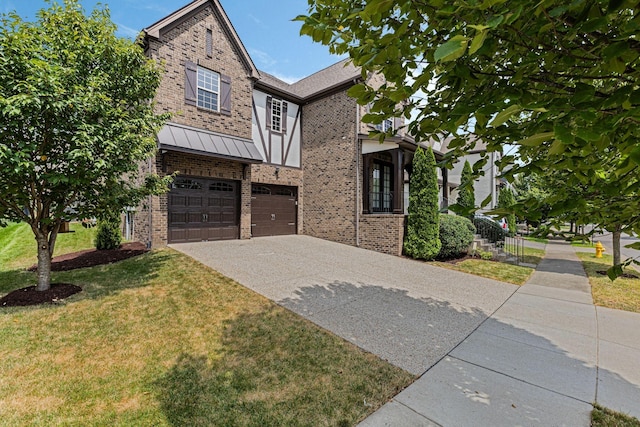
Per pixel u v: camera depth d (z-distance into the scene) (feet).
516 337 14.10
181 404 9.07
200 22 33.17
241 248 31.14
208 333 13.47
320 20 7.48
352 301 18.08
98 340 12.67
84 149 14.90
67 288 18.03
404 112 8.06
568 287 23.17
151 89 20.49
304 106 45.47
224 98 35.24
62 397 9.29
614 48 3.78
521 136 5.27
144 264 23.62
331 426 8.29
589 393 9.83
